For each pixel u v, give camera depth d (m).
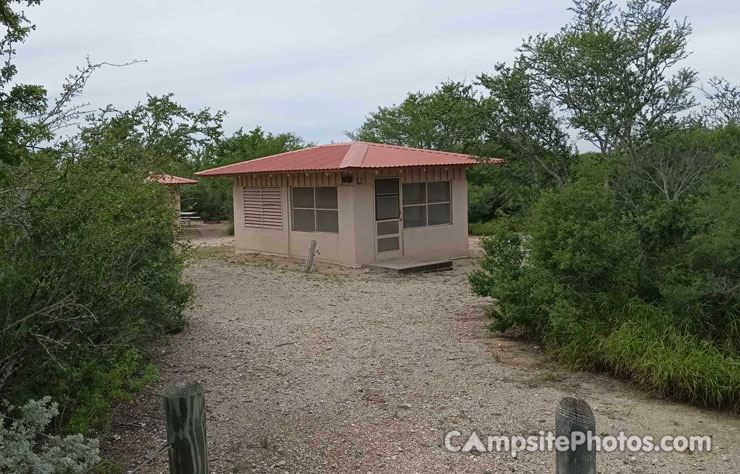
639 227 7.86
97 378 4.73
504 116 12.85
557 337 7.51
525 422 5.64
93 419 4.67
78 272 4.40
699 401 6.05
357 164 14.73
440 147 28.91
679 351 6.39
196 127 8.55
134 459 4.85
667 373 6.11
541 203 8.05
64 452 3.57
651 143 10.57
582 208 7.79
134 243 5.40
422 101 29.84
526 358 7.54
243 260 16.91
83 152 5.16
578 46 11.66
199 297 11.84
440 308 10.56
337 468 4.79
